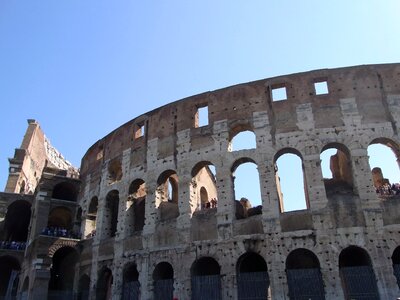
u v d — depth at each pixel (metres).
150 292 42.94
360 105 42.94
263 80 47.06
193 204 45.19
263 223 39.75
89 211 57.09
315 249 37.38
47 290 49.62
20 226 73.81
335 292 35.34
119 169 57.28
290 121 43.75
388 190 45.00
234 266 39.28
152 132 52.00
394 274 35.44
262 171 42.25
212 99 48.72
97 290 48.47
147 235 45.97
